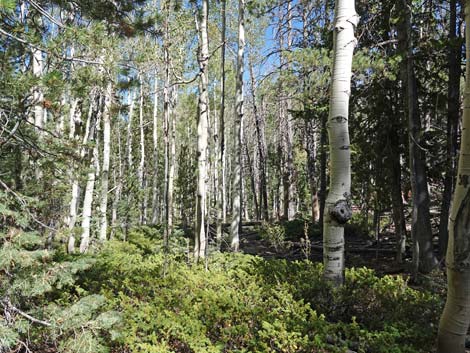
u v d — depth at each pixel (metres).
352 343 3.79
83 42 4.26
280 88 11.23
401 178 9.82
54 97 3.70
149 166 24.83
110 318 3.45
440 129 8.85
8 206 3.44
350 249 10.86
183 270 6.49
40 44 3.71
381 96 8.52
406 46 7.82
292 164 21.61
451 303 3.24
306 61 7.96
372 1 8.43
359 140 9.04
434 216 11.81
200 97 8.19
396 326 4.25
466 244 3.12
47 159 4.29
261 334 3.56
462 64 8.20
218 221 10.05
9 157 4.46
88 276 6.00
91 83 5.34
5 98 3.46
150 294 5.33
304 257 10.69
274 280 6.10
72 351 3.09
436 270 6.52
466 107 3.08
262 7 10.05
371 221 14.32
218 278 5.90
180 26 9.53
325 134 11.17
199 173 8.08
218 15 13.34
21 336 3.43
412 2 7.72
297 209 26.50
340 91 5.00
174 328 3.86
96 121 10.34
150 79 17.05
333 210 5.02
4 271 3.19
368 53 8.00
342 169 5.00
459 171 3.14
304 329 3.86
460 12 7.71
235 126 11.18
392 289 5.29
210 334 4.02
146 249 10.52
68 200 7.08
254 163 30.31
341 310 4.72
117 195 15.46
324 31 9.48
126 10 6.14
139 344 3.51
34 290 3.17
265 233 13.54
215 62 14.71
